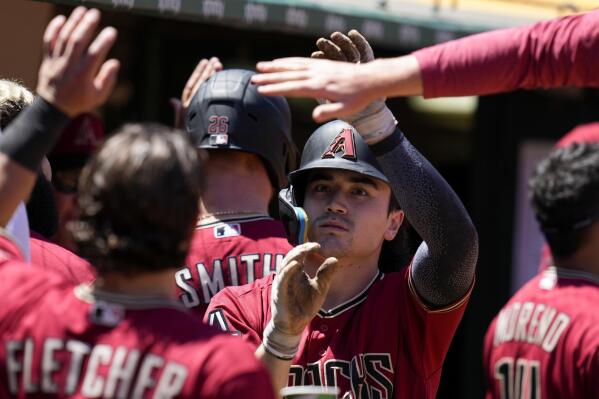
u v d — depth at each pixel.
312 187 11.17
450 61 8.07
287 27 16.77
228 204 12.69
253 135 12.75
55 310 7.55
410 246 12.34
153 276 7.54
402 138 9.86
